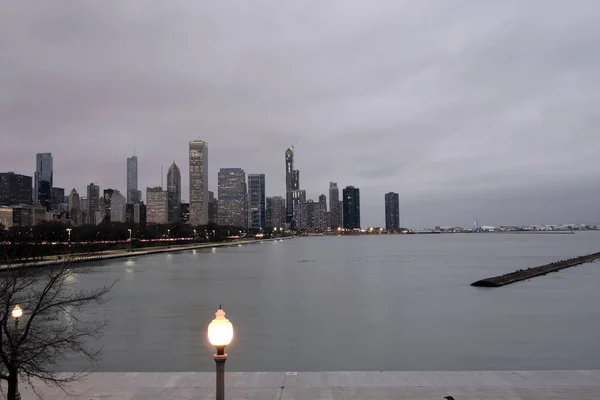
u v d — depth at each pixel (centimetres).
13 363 1417
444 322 4306
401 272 9731
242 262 12900
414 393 1739
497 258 14700
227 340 1103
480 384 1825
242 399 1694
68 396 1741
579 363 2933
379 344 3447
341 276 8888
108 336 3653
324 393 1748
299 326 4122
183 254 17188
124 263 12306
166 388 1811
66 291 5850
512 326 4097
